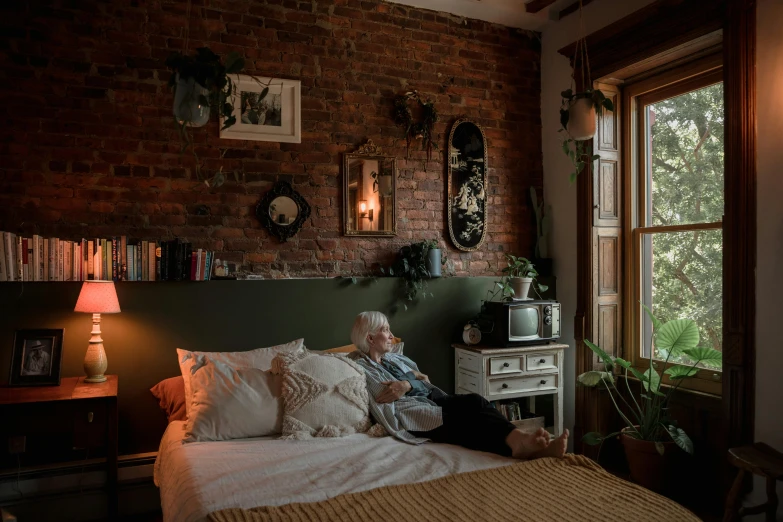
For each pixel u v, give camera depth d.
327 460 2.49
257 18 3.84
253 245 3.81
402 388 3.07
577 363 4.33
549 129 4.74
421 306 4.25
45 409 2.79
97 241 3.33
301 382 2.96
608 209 4.28
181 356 3.28
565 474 2.30
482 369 3.93
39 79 3.32
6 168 3.24
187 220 3.64
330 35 4.07
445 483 2.18
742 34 3.12
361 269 4.13
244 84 3.79
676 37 3.53
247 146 3.81
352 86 4.13
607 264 4.29
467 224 4.51
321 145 4.02
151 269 3.44
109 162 3.46
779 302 2.96
